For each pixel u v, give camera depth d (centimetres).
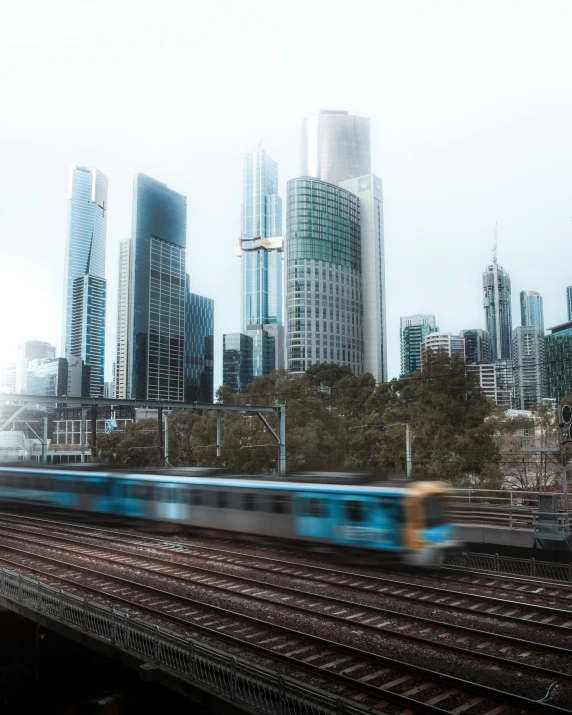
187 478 2592
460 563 2203
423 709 1018
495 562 2078
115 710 1733
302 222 19200
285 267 19562
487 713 1014
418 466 4162
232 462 5497
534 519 2197
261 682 1038
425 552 1856
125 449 7081
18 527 3123
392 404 6531
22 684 1828
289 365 18850
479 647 1292
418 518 1873
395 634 1358
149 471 2806
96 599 1717
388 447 4428
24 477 3441
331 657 1255
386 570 2027
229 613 1516
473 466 3909
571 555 2095
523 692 1084
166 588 1816
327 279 19275
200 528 2509
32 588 1620
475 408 4019
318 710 943
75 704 1794
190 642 1162
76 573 2045
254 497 2320
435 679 1133
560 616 1492
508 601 1577
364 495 1989
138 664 1256
